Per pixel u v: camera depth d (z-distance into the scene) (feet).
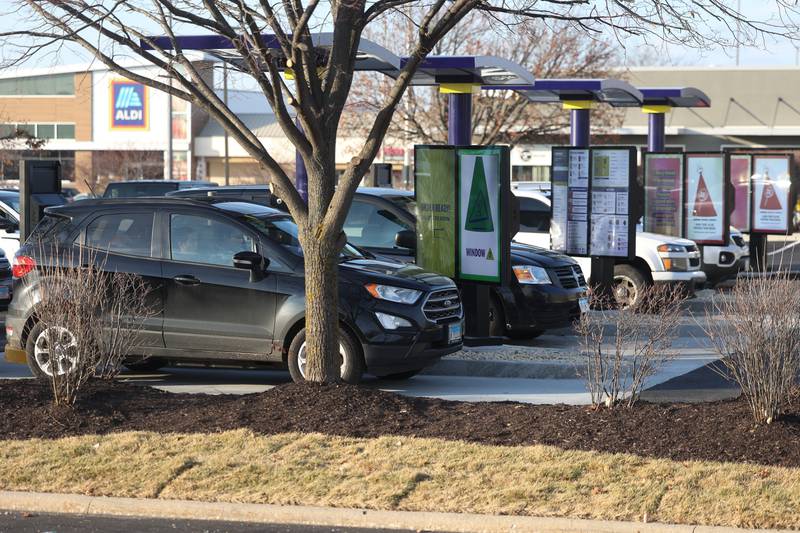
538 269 49.08
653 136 85.71
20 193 55.06
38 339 38.37
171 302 38.32
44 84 235.61
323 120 31.42
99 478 25.39
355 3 30.55
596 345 32.35
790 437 26.43
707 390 38.01
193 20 31.24
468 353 44.27
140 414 30.55
